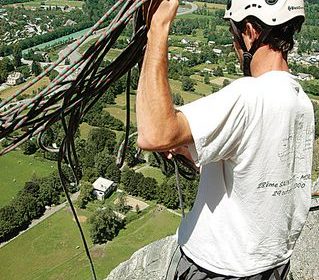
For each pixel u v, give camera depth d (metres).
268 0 2.38
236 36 2.53
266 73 2.41
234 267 2.48
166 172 3.28
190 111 2.22
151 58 2.21
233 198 2.45
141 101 2.20
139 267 7.32
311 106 2.49
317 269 6.03
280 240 2.53
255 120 2.28
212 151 2.24
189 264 2.65
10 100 2.39
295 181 2.53
